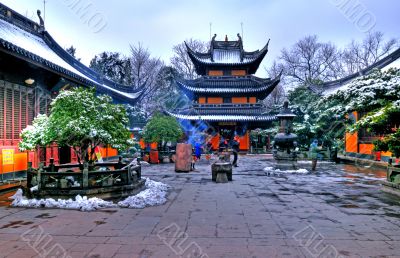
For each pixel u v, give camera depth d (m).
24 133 10.41
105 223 7.29
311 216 8.05
